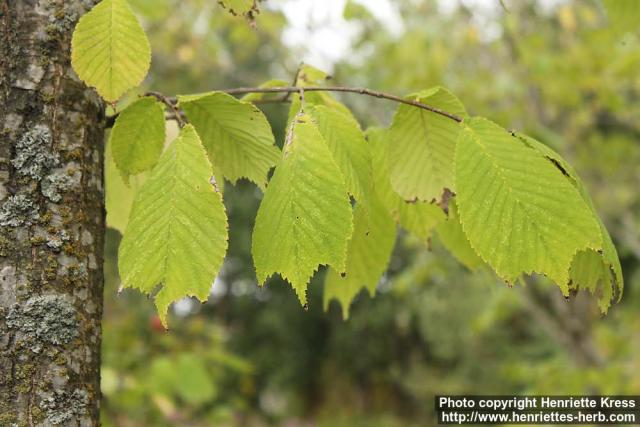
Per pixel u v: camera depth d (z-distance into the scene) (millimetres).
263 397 7742
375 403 7285
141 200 577
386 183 767
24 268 620
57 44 655
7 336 609
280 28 2389
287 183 574
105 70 618
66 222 637
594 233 581
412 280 2660
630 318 2766
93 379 642
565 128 2686
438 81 2559
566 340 2180
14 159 630
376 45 2730
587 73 2350
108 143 803
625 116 2717
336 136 644
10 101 636
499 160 600
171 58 2764
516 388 5418
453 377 5926
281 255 566
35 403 607
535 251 583
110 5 616
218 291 7426
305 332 7523
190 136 588
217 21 2400
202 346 2043
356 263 821
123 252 570
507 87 2379
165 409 1700
